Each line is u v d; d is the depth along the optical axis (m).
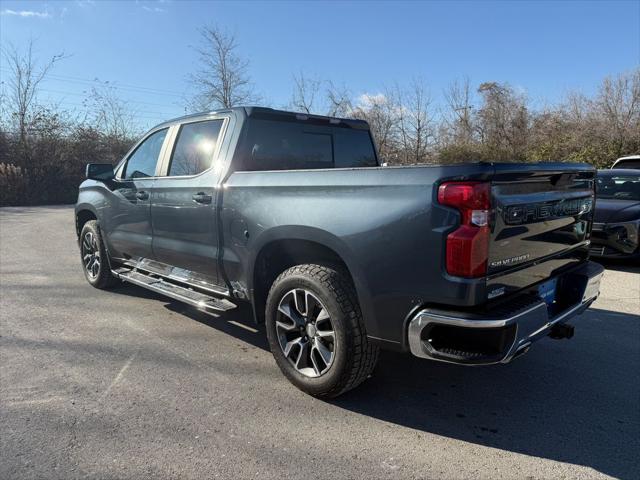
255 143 3.94
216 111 4.13
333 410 3.12
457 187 2.47
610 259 7.79
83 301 5.42
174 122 4.57
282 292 3.29
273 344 3.41
